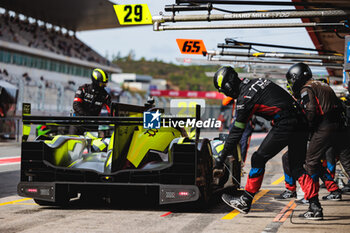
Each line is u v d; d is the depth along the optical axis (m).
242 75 25.64
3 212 9.24
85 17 88.06
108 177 9.14
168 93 103.00
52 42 88.06
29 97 48.53
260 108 8.29
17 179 15.13
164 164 9.23
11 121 33.97
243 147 16.30
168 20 13.91
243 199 8.61
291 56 19.83
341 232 7.48
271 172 18.64
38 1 76.44
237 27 13.97
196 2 13.62
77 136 10.56
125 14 14.32
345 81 20.42
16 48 72.50
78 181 9.48
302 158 8.64
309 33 28.98
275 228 7.79
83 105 12.45
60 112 49.31
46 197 9.30
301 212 9.52
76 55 91.50
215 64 22.38
